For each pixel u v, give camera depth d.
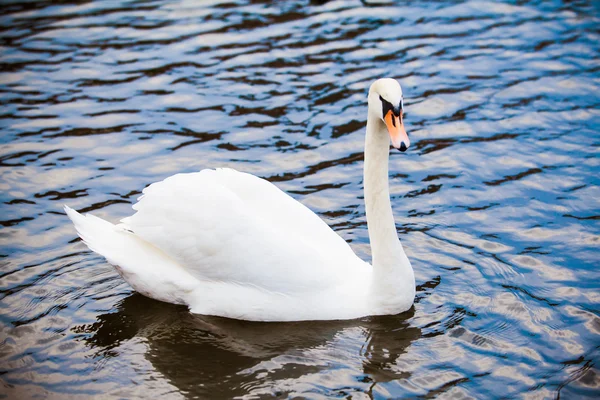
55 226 10.86
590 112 13.84
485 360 8.24
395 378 7.98
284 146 13.08
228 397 7.72
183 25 17.59
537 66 15.55
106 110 14.16
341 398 7.69
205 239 8.73
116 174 12.25
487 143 13.10
